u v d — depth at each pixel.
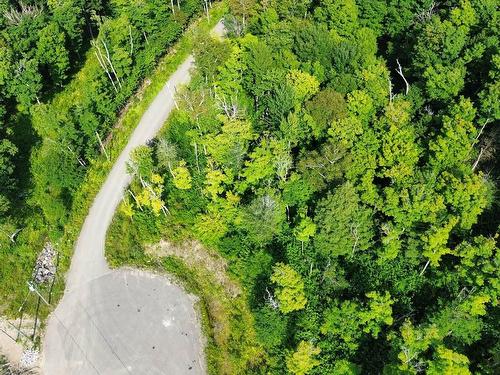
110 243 83.25
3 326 77.00
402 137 74.94
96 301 78.25
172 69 104.94
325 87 87.56
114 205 87.25
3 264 82.25
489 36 85.62
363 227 71.50
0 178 85.00
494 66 80.06
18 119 99.62
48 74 103.81
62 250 83.31
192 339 74.25
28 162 93.75
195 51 93.00
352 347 66.25
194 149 90.12
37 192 89.50
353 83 84.19
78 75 109.06
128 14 103.38
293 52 93.25
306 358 63.50
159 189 80.50
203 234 79.00
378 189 74.81
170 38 107.44
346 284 72.25
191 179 84.88
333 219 70.12
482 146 82.12
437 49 85.69
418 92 84.94
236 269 78.81
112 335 75.00
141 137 95.12
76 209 87.25
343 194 69.06
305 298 68.31
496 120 82.31
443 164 74.69
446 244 73.06
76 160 88.12
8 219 83.31
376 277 72.62
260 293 75.88
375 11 97.69
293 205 80.06
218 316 76.62
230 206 78.38
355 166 75.50
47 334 75.69
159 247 83.00
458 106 77.25
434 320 63.09
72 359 73.25
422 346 59.19
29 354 74.12
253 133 85.75
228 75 90.69
